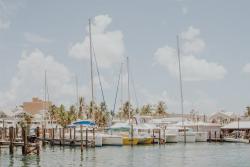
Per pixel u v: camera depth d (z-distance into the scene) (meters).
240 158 47.75
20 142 48.09
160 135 70.00
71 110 146.38
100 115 111.44
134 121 79.31
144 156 48.78
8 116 141.38
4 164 39.91
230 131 95.81
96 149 57.97
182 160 45.03
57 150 55.81
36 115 145.62
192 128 84.56
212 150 59.38
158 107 166.25
